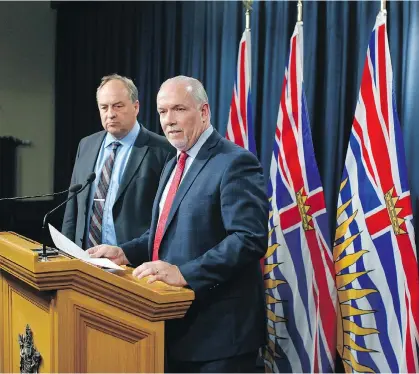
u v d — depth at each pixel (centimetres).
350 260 221
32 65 394
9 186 387
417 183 223
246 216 148
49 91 402
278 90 279
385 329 214
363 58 249
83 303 128
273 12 281
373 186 217
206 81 313
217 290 153
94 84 377
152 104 345
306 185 238
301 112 240
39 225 385
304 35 268
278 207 243
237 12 295
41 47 396
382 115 216
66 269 124
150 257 166
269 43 281
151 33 344
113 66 365
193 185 156
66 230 238
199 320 151
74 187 155
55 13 398
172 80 160
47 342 135
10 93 388
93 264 137
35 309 142
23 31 389
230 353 151
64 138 393
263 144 282
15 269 137
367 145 219
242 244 144
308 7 267
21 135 392
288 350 244
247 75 263
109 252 167
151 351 132
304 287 239
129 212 224
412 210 224
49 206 391
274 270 244
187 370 155
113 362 131
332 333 233
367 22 247
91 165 236
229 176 151
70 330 127
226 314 153
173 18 332
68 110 392
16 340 156
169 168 172
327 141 258
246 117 262
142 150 231
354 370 220
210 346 151
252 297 158
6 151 387
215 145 160
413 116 224
